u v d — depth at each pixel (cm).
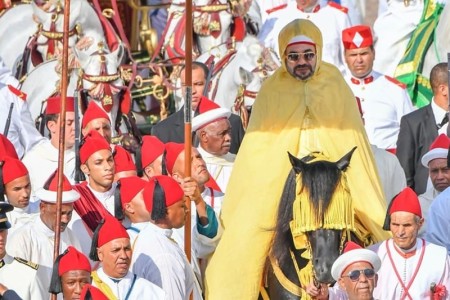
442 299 2050
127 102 2748
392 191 2247
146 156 2258
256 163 2066
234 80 2788
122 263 1975
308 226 1936
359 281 1933
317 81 2086
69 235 2127
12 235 2098
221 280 2044
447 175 2283
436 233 2166
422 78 2855
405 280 2052
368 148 2097
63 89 2114
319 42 2083
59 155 2083
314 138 2067
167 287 2009
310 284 1962
